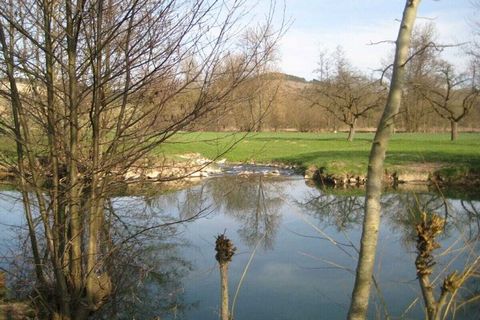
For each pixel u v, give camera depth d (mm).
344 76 46344
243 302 8375
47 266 5961
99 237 6102
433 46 2904
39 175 5348
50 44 4793
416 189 21359
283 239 11984
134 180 5262
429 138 50188
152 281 9070
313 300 8453
